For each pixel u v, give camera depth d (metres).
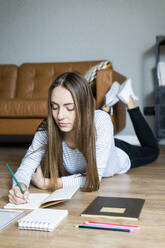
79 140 1.40
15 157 2.71
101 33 3.80
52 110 1.35
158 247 0.85
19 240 0.91
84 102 1.35
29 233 0.96
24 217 1.04
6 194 1.48
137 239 0.91
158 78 3.36
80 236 0.93
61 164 1.55
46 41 3.97
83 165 1.58
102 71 2.84
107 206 1.18
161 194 1.43
